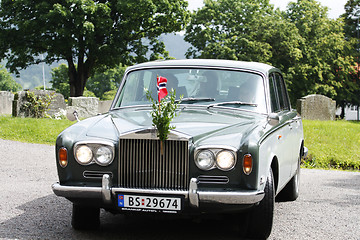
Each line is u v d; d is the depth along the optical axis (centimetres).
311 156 1266
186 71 558
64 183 436
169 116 449
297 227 530
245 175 405
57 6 3222
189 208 408
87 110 2333
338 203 689
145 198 411
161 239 460
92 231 484
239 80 544
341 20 5419
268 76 559
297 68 4706
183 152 411
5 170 898
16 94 1989
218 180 408
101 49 3619
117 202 417
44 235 460
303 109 2414
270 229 455
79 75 3956
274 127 488
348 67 5109
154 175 416
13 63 3788
